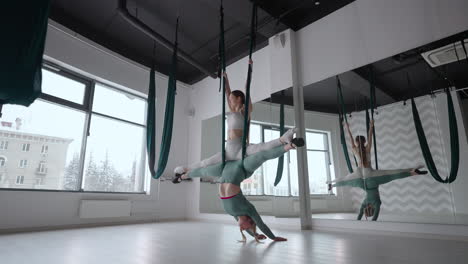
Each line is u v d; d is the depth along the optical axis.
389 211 3.59
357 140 4.02
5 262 2.18
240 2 4.23
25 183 4.22
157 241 3.20
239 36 5.48
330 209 4.16
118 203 5.09
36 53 1.58
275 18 4.64
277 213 4.62
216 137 6.16
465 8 3.31
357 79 4.12
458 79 3.28
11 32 1.48
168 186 6.18
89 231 4.13
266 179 4.91
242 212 2.93
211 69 6.49
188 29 5.27
